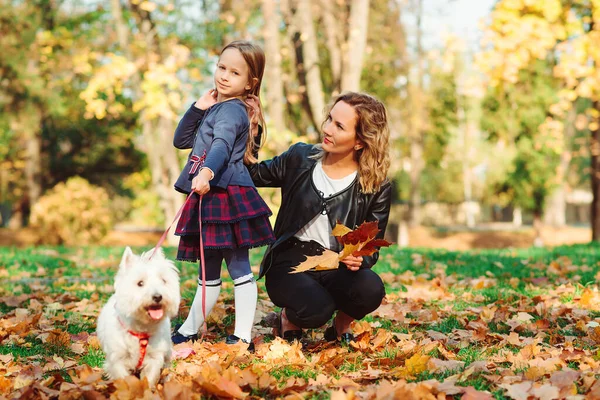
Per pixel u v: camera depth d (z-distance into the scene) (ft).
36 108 74.64
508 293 21.24
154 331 10.74
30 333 15.62
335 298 13.92
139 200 108.27
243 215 12.87
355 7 43.01
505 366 12.74
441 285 23.29
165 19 50.08
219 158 12.36
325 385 11.07
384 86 74.23
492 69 40.42
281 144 39.19
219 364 11.76
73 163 89.30
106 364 10.95
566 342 14.15
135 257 10.62
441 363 12.28
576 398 10.23
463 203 145.89
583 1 41.86
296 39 47.88
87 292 22.17
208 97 13.76
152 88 41.91
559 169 85.30
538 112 80.12
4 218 131.44
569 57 41.45
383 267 28.55
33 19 67.26
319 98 45.03
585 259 30.91
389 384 10.68
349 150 13.47
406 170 113.60
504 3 39.19
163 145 54.24
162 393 10.35
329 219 13.43
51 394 10.50
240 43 13.51
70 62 63.00
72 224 60.08
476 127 92.63
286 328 14.82
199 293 13.73
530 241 98.12
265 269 13.91
